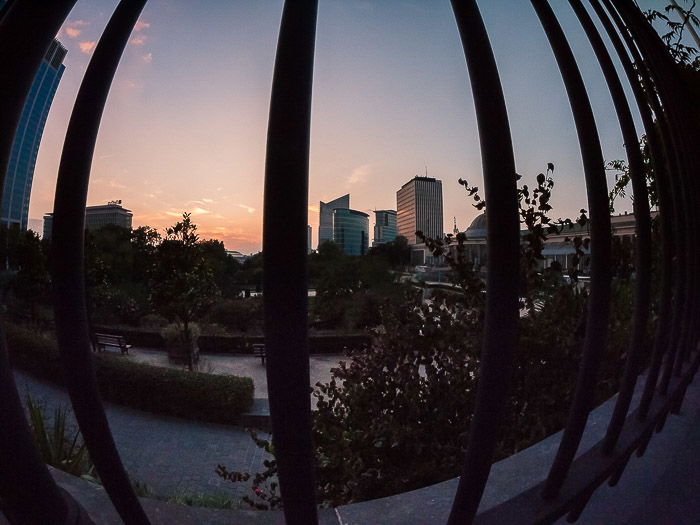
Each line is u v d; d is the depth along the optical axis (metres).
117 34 0.65
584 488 0.98
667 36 2.89
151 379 10.30
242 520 1.29
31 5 0.47
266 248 0.48
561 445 0.91
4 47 0.46
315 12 0.52
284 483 0.52
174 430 9.51
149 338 18.50
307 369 0.49
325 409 3.22
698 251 1.65
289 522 0.55
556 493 0.93
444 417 3.07
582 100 0.90
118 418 10.05
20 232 19.86
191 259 15.07
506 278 0.62
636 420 1.36
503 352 0.63
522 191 3.49
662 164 1.29
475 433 0.66
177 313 15.14
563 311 3.34
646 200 1.11
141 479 7.25
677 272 1.47
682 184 1.52
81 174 0.62
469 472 0.67
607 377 3.38
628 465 1.47
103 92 0.65
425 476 2.86
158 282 15.01
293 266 0.48
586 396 0.89
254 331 20.86
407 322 3.30
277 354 0.48
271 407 0.50
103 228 28.12
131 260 26.33
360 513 1.43
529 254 3.50
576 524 1.19
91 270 21.50
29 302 19.56
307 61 0.50
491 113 0.64
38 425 3.22
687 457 1.49
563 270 3.52
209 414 9.98
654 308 3.57
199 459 8.15
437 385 3.15
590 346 0.90
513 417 3.15
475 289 3.33
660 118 1.37
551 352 3.24
